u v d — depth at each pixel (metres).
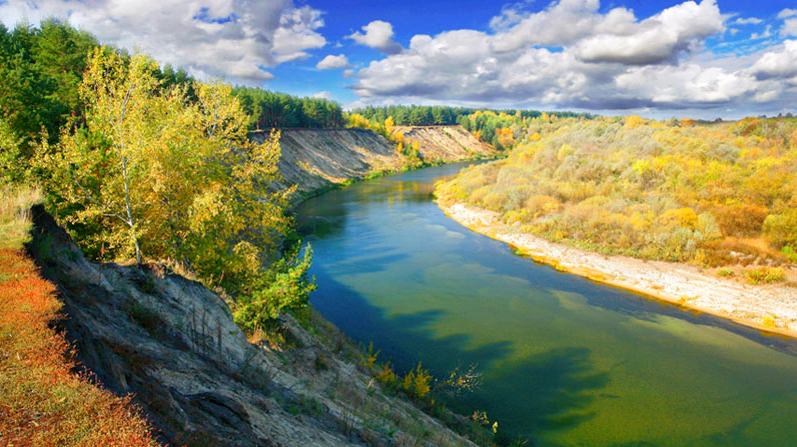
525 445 16.56
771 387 21.39
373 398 13.95
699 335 26.78
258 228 20.62
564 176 61.59
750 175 48.62
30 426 3.74
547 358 23.34
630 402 19.73
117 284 9.81
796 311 29.22
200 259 17.03
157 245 16.92
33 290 5.85
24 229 7.92
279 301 15.17
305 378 12.23
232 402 7.11
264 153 20.52
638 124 96.88
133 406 4.53
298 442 7.63
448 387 20.06
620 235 42.34
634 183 53.28
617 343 25.45
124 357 6.91
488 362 22.62
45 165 14.61
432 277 35.59
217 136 20.19
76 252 9.44
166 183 16.81
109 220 16.70
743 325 28.36
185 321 10.34
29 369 4.36
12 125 20.02
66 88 31.64
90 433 3.82
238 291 18.28
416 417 14.40
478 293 32.44
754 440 17.56
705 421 18.64
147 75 15.22
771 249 36.03
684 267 36.75
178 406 6.08
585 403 19.52
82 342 5.28
